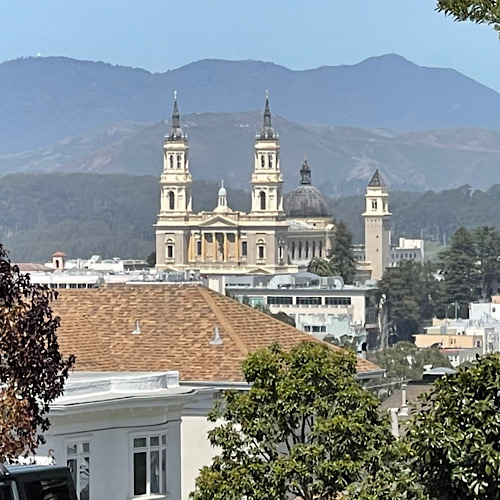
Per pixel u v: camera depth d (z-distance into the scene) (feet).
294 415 232.12
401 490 154.40
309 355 234.17
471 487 145.79
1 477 138.72
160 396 268.62
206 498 229.45
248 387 302.86
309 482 227.20
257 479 228.22
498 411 147.95
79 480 259.19
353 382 233.14
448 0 140.56
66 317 322.75
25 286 156.25
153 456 269.44
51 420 253.65
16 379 153.38
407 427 153.17
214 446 259.80
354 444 225.97
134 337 319.06
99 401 260.01
